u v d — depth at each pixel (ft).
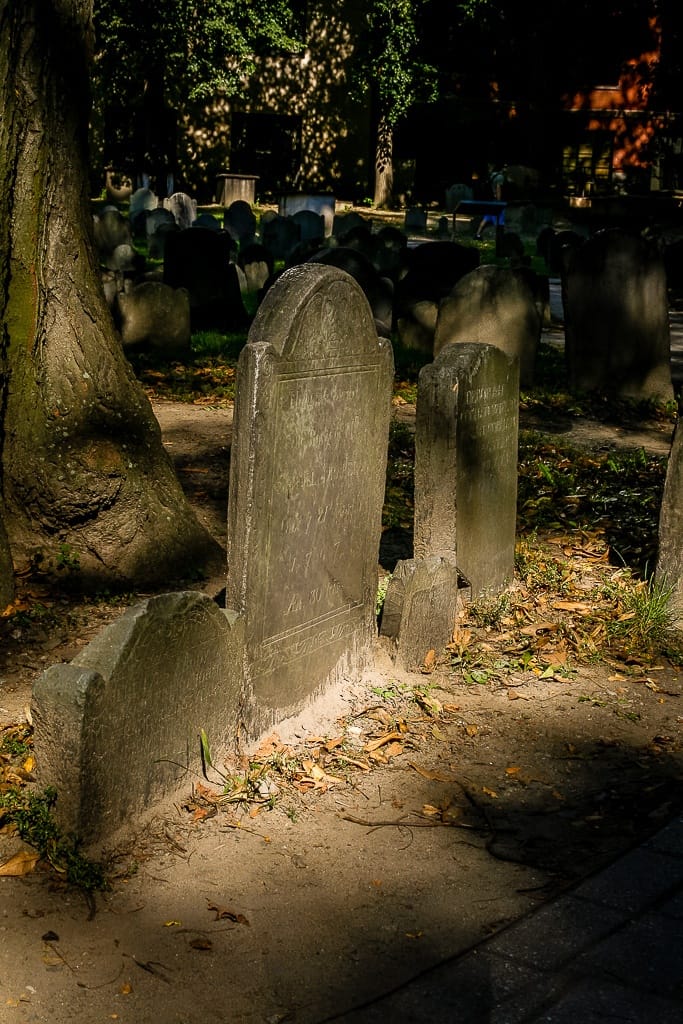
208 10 128.77
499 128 172.45
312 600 18.72
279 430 17.12
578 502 32.04
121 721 14.75
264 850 15.33
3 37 22.31
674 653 22.45
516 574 26.27
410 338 53.36
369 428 19.33
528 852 15.69
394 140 174.09
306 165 165.58
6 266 23.11
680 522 23.26
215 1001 12.41
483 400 23.02
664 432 42.22
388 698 19.86
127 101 150.10
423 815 16.51
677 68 170.81
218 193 150.82
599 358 45.96
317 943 13.51
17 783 15.80
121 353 24.86
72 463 23.65
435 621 21.59
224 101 159.84
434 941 13.62
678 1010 12.25
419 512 22.77
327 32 161.07
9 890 14.01
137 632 14.79
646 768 18.10
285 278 17.51
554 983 12.73
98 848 14.75
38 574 23.61
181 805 15.93
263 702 17.90
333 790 16.99
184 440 37.24
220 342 53.11
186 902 14.11
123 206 133.28
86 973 12.71
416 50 154.71
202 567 24.63
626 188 173.27
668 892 14.51
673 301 79.20
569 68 173.47
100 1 124.06
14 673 19.83
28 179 23.02
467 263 62.18
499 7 153.38
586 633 23.07
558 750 18.62
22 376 23.58
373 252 82.53
